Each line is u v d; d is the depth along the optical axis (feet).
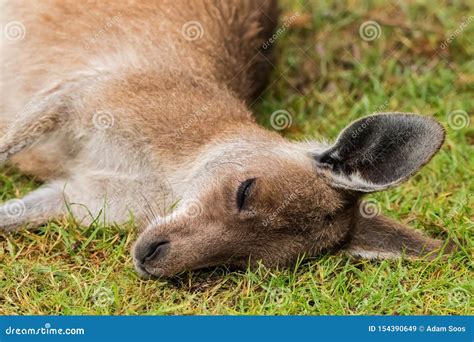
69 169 21.99
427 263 20.13
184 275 19.45
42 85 22.43
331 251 19.79
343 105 26.89
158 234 18.78
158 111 20.98
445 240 21.04
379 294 19.65
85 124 21.17
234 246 18.88
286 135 25.59
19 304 19.04
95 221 20.93
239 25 24.61
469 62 27.91
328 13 28.63
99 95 21.16
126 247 20.39
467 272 20.59
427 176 24.09
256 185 18.84
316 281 19.72
